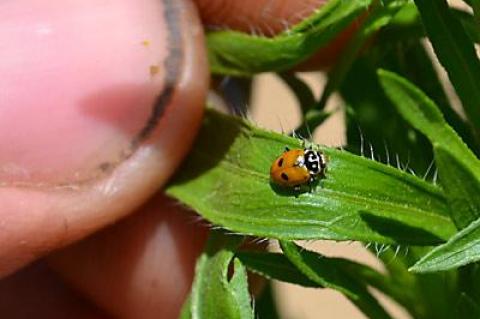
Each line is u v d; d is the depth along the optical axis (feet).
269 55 0.38
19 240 0.42
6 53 0.41
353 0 0.36
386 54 0.39
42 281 0.51
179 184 0.40
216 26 0.42
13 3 0.42
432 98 0.39
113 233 0.47
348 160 0.35
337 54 0.42
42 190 0.42
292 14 0.42
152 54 0.41
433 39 0.34
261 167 0.37
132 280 0.47
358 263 0.37
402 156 0.39
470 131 0.37
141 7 0.42
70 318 0.50
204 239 0.46
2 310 0.50
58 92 0.41
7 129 0.41
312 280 0.36
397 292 0.38
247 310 0.36
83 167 0.42
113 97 0.41
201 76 0.41
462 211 0.33
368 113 0.39
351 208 0.35
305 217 0.35
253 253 0.36
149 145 0.42
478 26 0.34
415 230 0.35
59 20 0.42
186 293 0.47
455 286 0.37
